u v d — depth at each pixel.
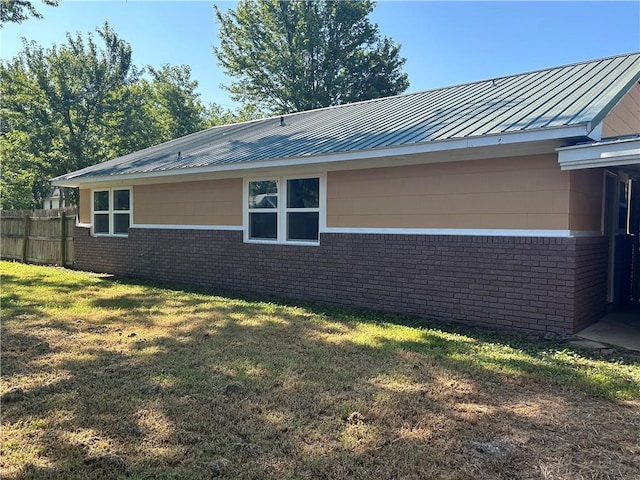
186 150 11.95
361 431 3.07
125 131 28.86
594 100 6.09
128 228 11.88
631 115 7.76
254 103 31.98
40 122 27.25
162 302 7.98
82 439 2.96
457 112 7.57
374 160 7.22
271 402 3.55
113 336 5.58
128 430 3.09
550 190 5.80
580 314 5.95
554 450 2.86
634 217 8.49
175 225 10.70
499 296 6.24
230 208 9.62
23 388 3.85
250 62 30.42
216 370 4.31
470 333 6.02
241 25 30.56
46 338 5.45
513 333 6.02
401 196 7.17
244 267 9.37
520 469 2.64
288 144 8.94
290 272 8.62
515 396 3.74
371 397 3.66
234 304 7.82
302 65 29.62
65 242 13.86
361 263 7.66
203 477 2.54
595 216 6.56
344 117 10.62
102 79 28.16
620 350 5.21
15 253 15.75
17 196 33.78
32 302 7.79
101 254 12.57
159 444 2.90
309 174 8.31
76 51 27.58
